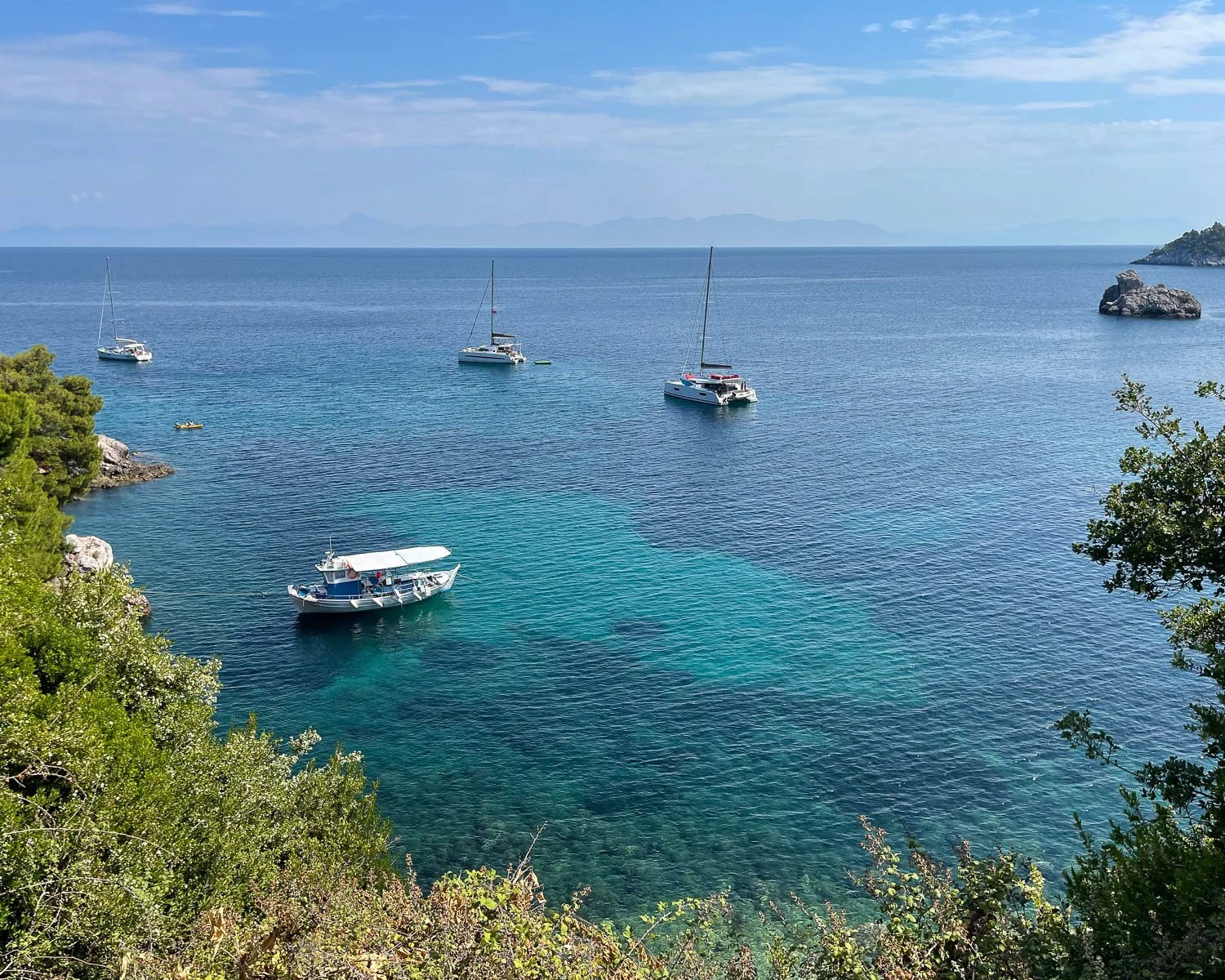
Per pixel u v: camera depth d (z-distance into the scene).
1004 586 61.47
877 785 40.38
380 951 15.13
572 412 126.31
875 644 53.47
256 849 22.59
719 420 119.94
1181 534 17.05
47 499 48.19
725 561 67.62
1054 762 41.62
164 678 26.03
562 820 38.56
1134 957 13.49
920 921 15.93
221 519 77.75
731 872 35.22
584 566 67.25
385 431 112.44
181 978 15.59
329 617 58.97
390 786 41.03
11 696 19.58
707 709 46.94
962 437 105.62
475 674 51.47
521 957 13.80
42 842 17.00
